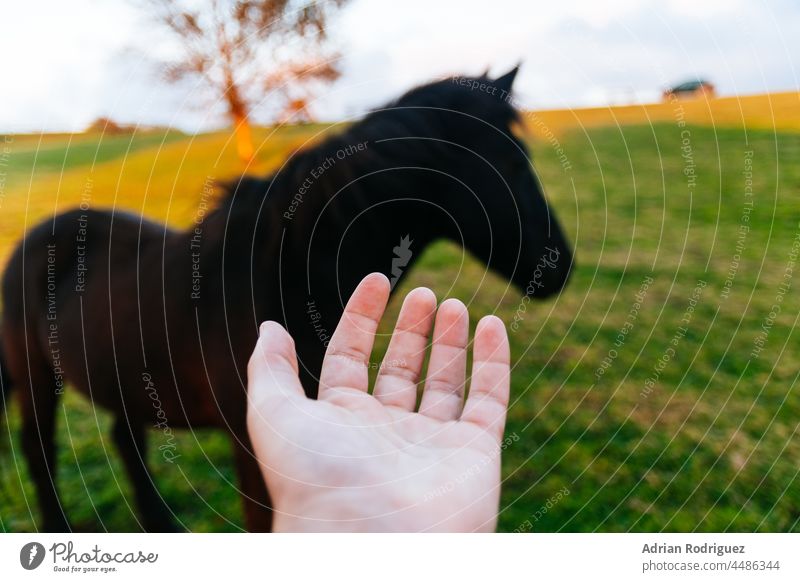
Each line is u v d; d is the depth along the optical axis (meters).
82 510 1.73
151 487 1.62
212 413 1.28
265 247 1.14
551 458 1.81
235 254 1.18
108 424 2.09
